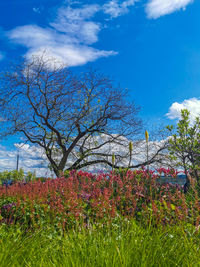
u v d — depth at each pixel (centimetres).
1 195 756
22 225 493
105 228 370
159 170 781
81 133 1803
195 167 697
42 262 269
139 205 524
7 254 293
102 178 774
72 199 534
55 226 468
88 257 252
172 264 242
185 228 343
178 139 736
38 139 1781
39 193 625
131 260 234
